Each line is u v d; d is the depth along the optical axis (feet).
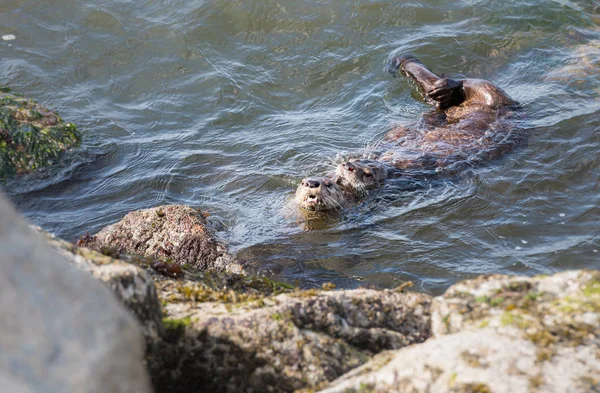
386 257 90.17
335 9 153.58
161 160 117.60
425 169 110.93
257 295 68.08
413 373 44.45
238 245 89.76
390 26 149.89
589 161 108.37
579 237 91.71
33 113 123.44
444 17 151.64
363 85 136.26
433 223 97.55
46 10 156.35
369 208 102.22
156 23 153.58
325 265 87.97
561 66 136.87
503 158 111.75
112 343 35.99
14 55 145.79
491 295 52.21
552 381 41.93
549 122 119.55
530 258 88.12
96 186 112.06
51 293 35.27
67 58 145.89
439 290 82.99
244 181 110.22
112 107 134.31
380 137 121.08
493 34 146.30
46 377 32.45
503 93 124.47
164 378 50.96
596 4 153.89
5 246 34.94
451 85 125.80
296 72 140.77
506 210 99.25
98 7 157.07
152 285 50.62
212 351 50.72
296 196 102.12
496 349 44.60
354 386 45.29
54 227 100.42
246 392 50.44
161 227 87.56
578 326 45.88
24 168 115.65
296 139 121.90
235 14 153.69
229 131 126.21
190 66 143.33
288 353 50.03
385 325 53.72
